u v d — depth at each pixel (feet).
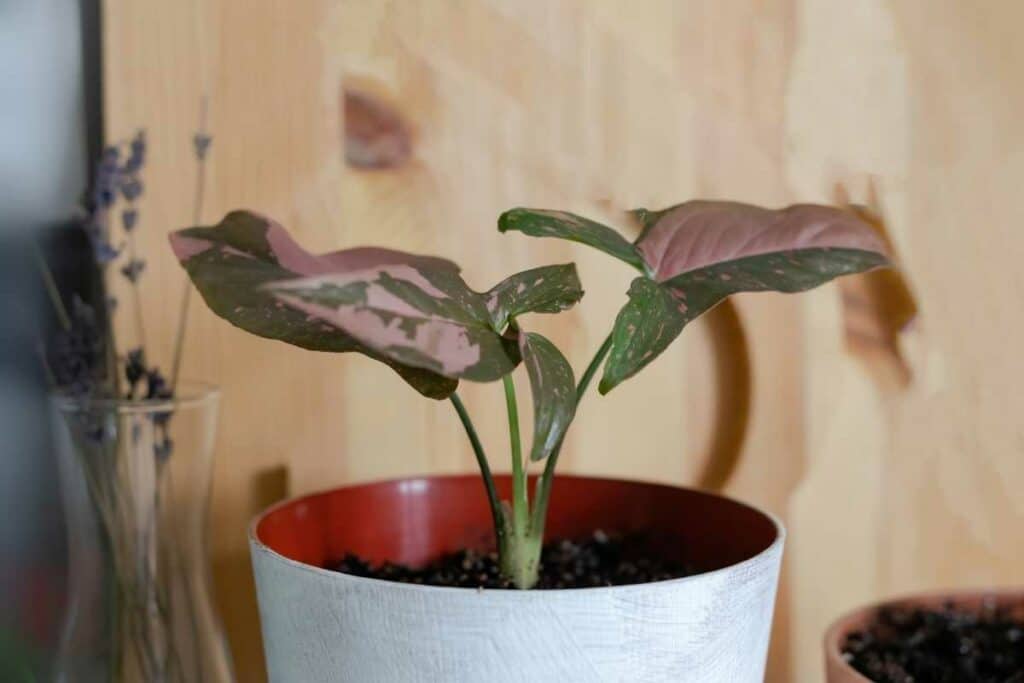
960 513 2.56
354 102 2.29
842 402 2.51
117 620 1.92
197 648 1.97
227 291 1.45
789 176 2.43
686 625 1.41
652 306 1.45
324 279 1.26
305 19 2.27
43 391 2.42
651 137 2.39
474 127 2.33
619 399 2.44
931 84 2.47
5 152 2.33
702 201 1.84
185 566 1.97
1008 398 2.55
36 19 2.30
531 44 2.34
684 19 2.38
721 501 1.91
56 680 1.97
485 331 1.38
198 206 2.25
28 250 2.37
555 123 2.35
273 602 1.54
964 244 2.52
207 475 1.99
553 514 2.07
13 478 2.42
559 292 1.57
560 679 1.36
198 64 2.24
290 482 2.32
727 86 2.40
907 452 2.54
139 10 2.22
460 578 1.77
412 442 2.36
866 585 2.54
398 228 2.32
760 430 2.48
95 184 2.15
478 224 2.34
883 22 2.44
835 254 1.65
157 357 2.26
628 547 2.02
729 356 2.49
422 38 2.30
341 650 1.44
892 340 2.53
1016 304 2.53
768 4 2.41
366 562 1.89
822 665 2.53
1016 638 2.15
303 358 2.31
